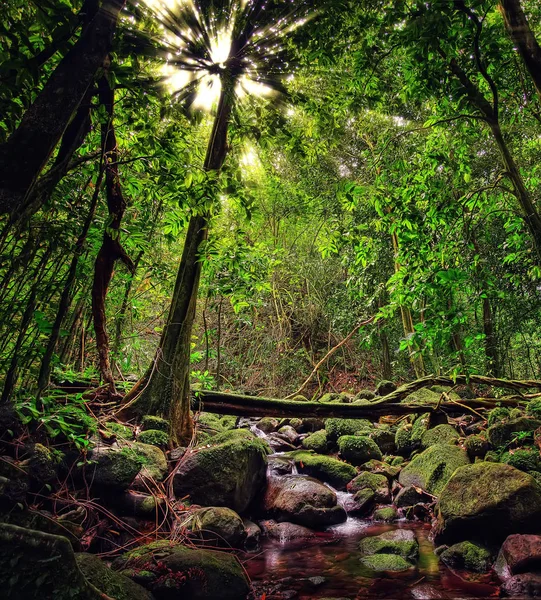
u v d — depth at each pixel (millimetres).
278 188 8930
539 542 2701
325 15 3385
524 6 4168
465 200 3744
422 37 2988
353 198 3920
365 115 7434
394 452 5543
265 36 3342
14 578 1812
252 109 3852
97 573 2145
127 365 5664
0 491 2107
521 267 5043
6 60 1864
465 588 2596
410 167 4320
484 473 3207
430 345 3408
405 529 3633
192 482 3547
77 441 2910
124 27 2666
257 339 9555
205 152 4926
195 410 4926
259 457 4070
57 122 1843
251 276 4344
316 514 3766
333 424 5980
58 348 3990
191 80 3209
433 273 3453
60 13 1925
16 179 1767
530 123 5180
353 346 10547
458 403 5340
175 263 5867
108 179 3090
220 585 2449
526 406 4883
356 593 2588
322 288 10266
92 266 3730
